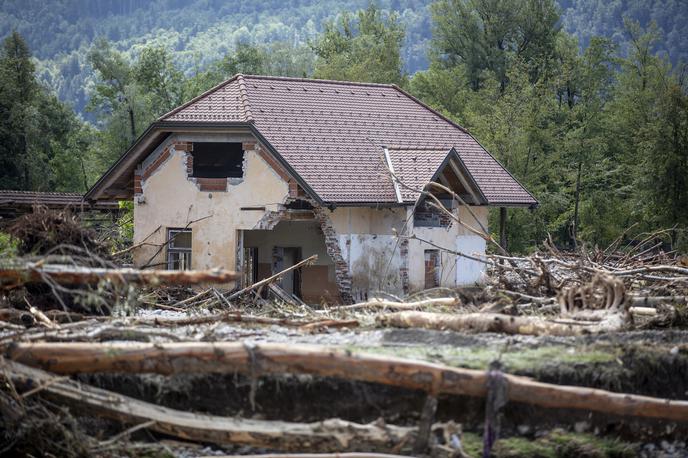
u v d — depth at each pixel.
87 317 28.92
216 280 21.72
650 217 95.38
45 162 117.06
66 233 31.81
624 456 23.62
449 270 58.41
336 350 21.64
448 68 126.69
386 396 23.62
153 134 55.91
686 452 24.23
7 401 21.88
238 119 55.41
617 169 102.50
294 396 23.66
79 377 23.75
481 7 124.19
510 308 29.62
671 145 94.88
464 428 23.69
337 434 21.55
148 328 27.92
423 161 57.03
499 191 62.53
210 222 56.09
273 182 54.69
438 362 23.88
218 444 23.09
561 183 98.25
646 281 37.69
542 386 21.95
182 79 133.00
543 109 96.12
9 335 24.25
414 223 55.81
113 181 57.84
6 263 22.86
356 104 62.84
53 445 22.05
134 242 57.78
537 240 91.94
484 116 95.56
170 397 23.89
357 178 55.44
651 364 25.27
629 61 116.38
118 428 23.34
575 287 31.22
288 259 60.38
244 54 135.88
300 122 57.91
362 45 125.69
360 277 55.69
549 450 23.25
